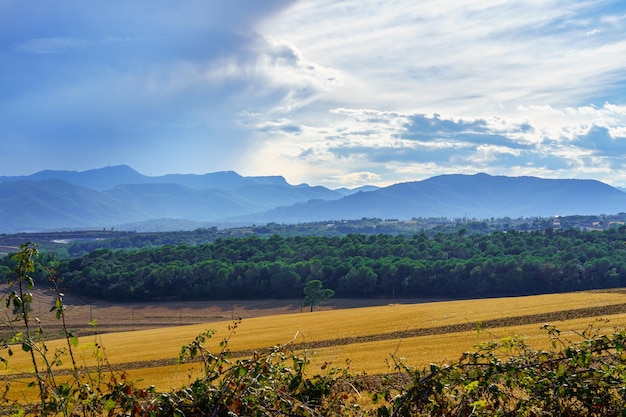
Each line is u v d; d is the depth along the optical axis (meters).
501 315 52.34
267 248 145.88
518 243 128.75
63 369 21.33
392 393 9.03
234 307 109.94
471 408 6.21
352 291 113.88
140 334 69.94
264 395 5.79
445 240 141.75
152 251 145.38
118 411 5.59
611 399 6.10
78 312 110.06
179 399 5.57
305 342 46.97
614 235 126.31
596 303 54.84
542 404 6.38
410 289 112.19
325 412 6.33
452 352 32.38
